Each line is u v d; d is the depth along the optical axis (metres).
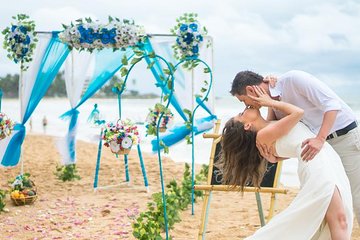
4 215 7.17
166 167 11.13
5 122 7.86
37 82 8.57
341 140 4.43
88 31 7.69
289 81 4.21
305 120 4.27
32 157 12.53
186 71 8.36
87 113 33.38
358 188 4.50
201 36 7.75
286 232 3.81
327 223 3.83
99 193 8.71
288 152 4.01
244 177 4.21
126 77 6.93
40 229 6.52
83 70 9.07
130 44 7.73
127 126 8.51
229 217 7.21
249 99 4.17
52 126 25.28
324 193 3.74
